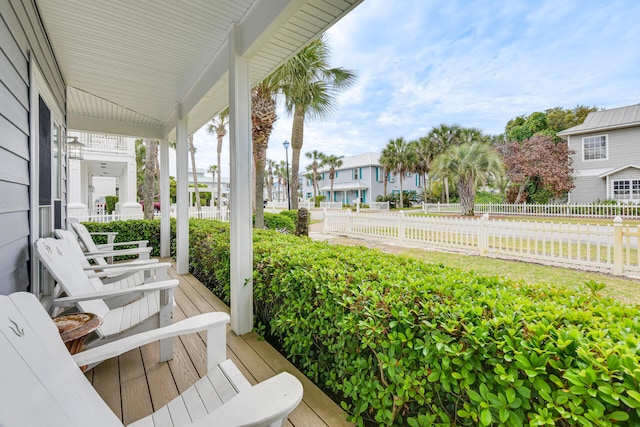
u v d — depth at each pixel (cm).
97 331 189
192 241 480
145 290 206
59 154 348
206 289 390
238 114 258
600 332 101
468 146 1608
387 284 170
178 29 264
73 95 421
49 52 275
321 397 177
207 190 3047
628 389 81
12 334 102
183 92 410
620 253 428
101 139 1005
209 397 125
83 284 231
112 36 273
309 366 203
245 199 264
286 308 222
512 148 1723
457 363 109
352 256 249
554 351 97
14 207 169
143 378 196
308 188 3566
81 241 412
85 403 110
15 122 170
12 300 113
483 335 108
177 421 117
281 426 89
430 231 705
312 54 646
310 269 213
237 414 83
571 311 122
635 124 1377
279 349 246
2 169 149
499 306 127
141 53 305
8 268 160
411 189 2988
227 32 269
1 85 148
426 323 123
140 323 209
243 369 207
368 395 145
